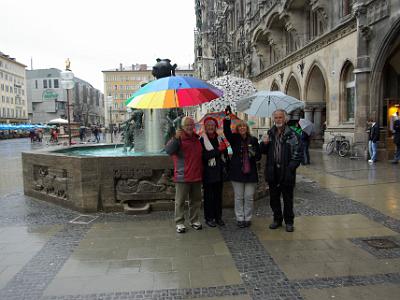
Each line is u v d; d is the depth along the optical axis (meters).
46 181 8.36
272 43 29.47
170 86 6.16
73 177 7.41
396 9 13.62
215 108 9.73
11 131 76.38
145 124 10.20
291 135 5.88
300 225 6.30
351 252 5.01
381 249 5.11
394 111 15.61
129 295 3.93
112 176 7.25
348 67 18.09
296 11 24.14
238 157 6.13
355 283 4.10
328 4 19.69
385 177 10.89
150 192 7.32
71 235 5.93
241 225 6.23
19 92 105.12
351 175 11.45
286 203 5.95
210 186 6.22
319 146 23.02
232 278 4.28
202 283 4.17
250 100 8.07
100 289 4.07
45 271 4.55
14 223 6.69
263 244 5.39
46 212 7.43
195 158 5.96
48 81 110.69
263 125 34.25
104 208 7.30
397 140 13.81
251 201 6.23
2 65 94.81
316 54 21.28
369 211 7.12
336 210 7.25
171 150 5.84
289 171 5.82
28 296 3.94
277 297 3.83
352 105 17.98
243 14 40.12
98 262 4.80
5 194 9.58
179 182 5.97
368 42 15.65
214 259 4.85
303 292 3.92
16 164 18.19
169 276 4.36
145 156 7.25
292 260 4.77
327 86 20.03
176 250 5.20
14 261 4.89
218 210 6.32
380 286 4.02
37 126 77.50
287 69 26.86
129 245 5.42
